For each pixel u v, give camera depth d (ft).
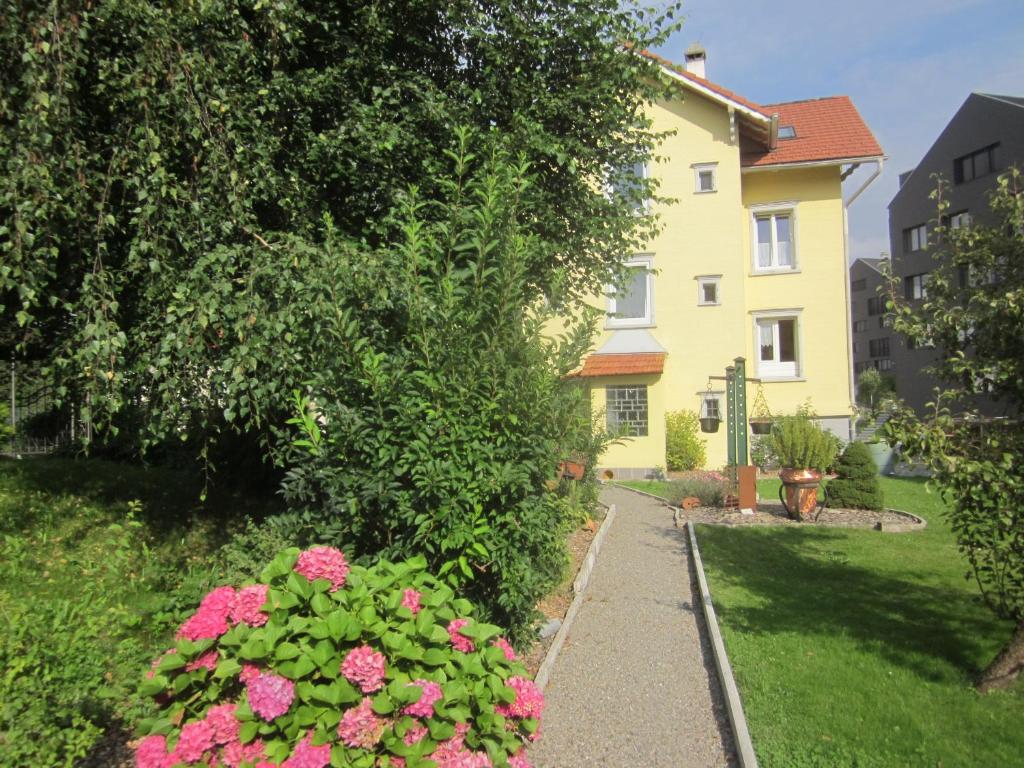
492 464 12.16
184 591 15.03
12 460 32.01
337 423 12.47
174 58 16.98
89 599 12.92
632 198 25.89
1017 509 13.87
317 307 14.01
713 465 59.57
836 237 61.52
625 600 22.77
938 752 12.40
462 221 15.02
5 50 15.69
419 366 13.00
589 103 22.59
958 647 17.26
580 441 20.88
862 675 15.74
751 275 62.69
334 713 7.93
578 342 14.47
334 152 19.99
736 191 60.18
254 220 18.62
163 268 16.46
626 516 38.50
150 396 17.03
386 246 20.85
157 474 32.37
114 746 11.75
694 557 27.78
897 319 16.61
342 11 22.18
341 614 8.47
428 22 22.71
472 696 8.81
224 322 15.98
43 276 15.51
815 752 12.54
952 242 16.29
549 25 21.90
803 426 36.17
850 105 67.00
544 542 14.69
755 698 14.79
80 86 17.26
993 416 15.48
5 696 9.12
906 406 15.38
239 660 8.32
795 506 35.19
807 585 23.26
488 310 13.15
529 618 15.03
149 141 16.48
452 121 20.68
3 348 21.81
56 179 16.03
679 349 60.95
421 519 11.80
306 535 13.85
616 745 13.46
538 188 22.26
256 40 20.72
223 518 27.27
